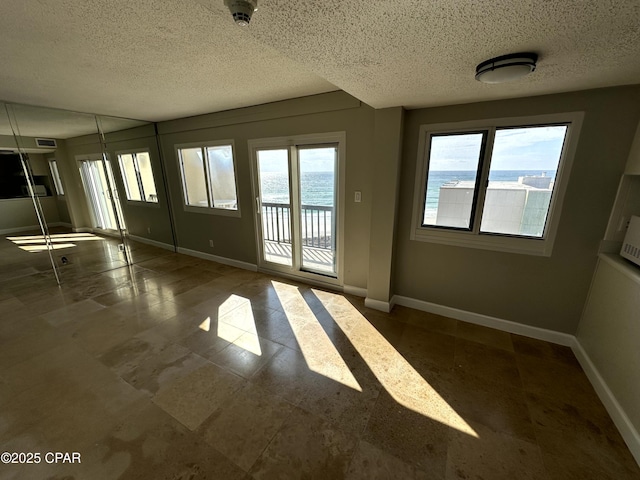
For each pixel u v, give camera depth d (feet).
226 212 13.93
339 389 6.21
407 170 8.89
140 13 4.50
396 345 7.78
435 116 8.16
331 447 4.89
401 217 9.36
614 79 5.65
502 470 4.53
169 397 5.96
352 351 7.53
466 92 6.65
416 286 9.68
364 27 3.61
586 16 3.26
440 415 5.54
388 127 8.32
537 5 3.08
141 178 16.44
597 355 6.35
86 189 14.26
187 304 10.22
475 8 3.15
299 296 10.86
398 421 5.41
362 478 4.40
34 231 12.96
